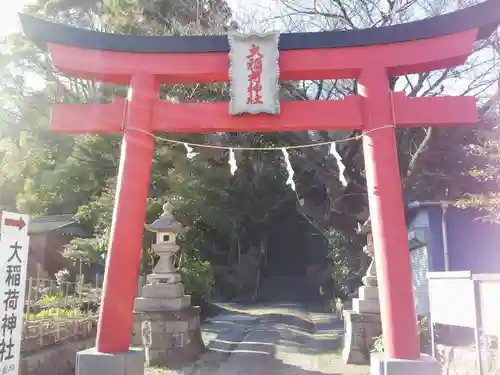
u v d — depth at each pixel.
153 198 12.98
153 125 7.16
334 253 18.80
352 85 15.84
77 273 19.19
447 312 6.86
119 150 13.42
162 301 9.81
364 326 9.72
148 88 7.20
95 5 17.36
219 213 15.95
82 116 7.17
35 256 18.73
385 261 6.36
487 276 5.92
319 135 16.41
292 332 14.65
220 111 7.14
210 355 10.48
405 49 7.02
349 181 16.33
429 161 14.44
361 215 16.08
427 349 8.33
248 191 26.97
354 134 15.64
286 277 35.62
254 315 20.34
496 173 8.42
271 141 17.31
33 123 16.41
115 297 6.46
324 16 15.44
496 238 11.66
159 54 7.30
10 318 5.45
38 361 7.11
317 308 24.80
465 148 13.02
